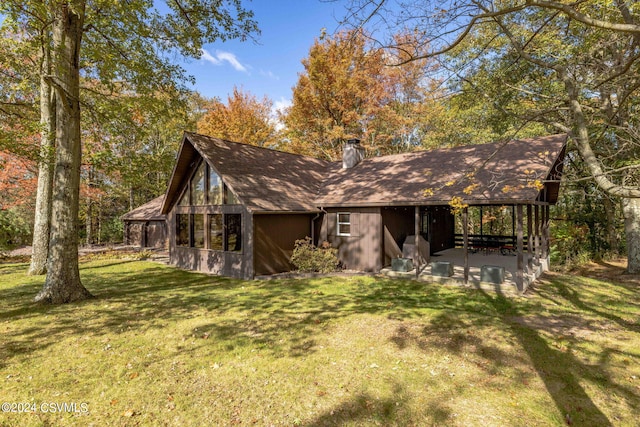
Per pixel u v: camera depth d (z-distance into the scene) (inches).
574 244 650.2
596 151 512.4
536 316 287.3
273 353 213.3
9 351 217.0
